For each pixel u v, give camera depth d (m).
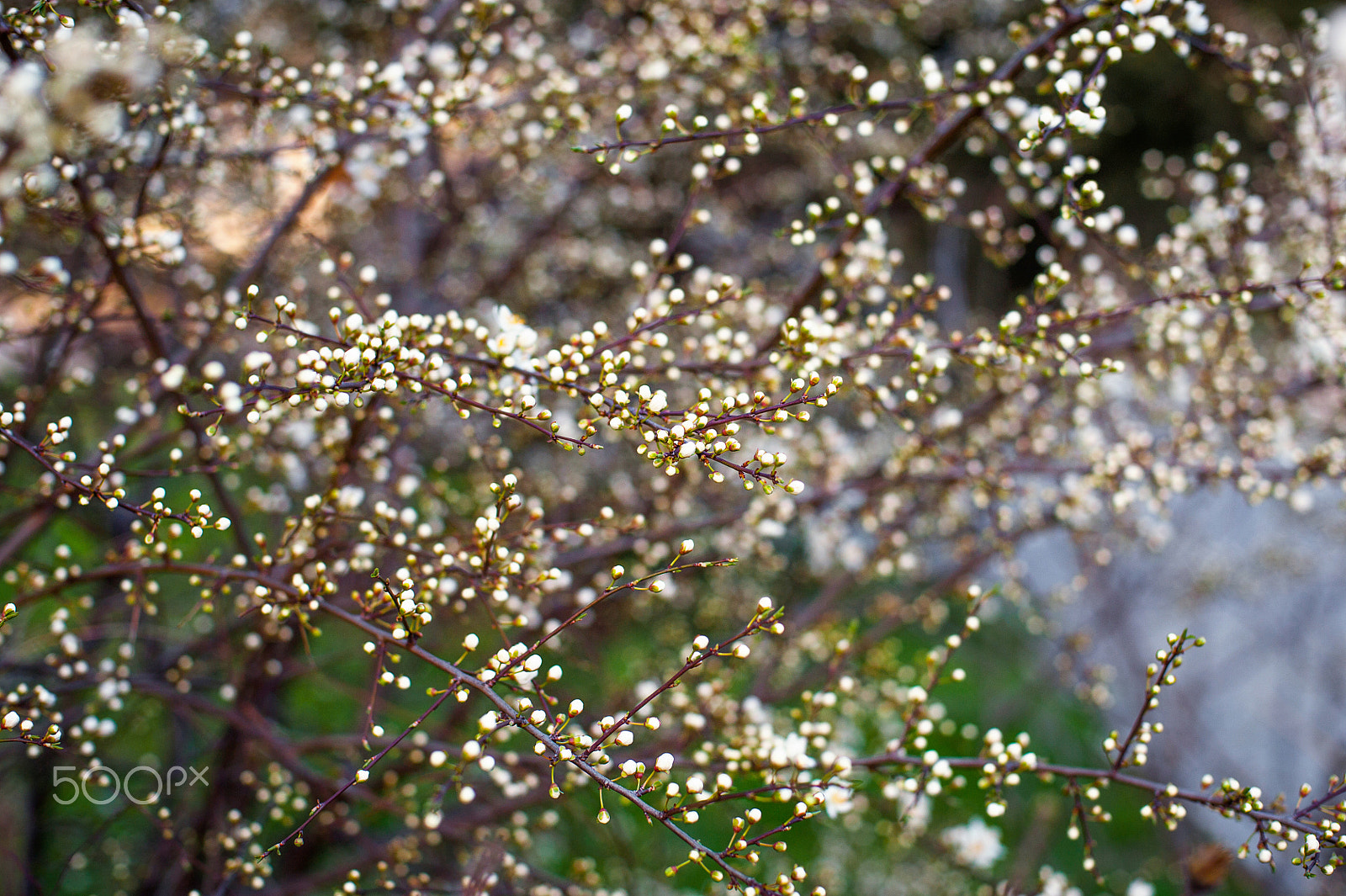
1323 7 7.49
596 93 3.57
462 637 4.29
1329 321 3.28
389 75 2.94
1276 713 7.70
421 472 3.76
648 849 5.22
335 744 3.40
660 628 5.31
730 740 2.72
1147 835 7.02
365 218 4.80
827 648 4.09
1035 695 7.35
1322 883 5.08
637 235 7.05
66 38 2.11
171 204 3.01
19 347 3.96
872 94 2.81
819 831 6.10
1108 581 7.05
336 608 2.31
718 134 2.65
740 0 3.70
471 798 2.04
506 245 5.77
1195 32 2.73
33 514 3.06
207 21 4.55
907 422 2.90
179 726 4.21
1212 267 3.58
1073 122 2.40
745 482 2.07
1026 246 8.99
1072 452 3.92
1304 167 3.67
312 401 2.16
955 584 4.35
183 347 3.71
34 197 2.29
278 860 4.34
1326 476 3.40
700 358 3.53
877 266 3.03
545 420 2.27
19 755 3.64
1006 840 6.47
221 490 3.06
